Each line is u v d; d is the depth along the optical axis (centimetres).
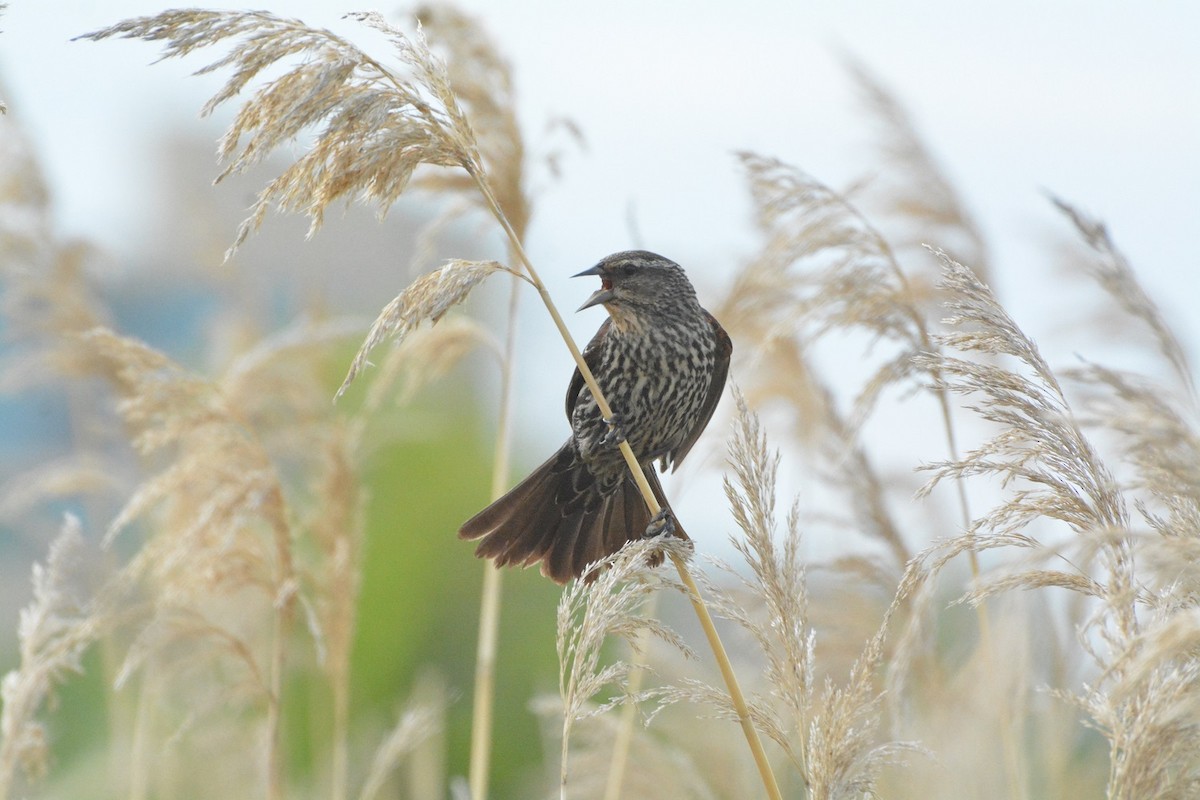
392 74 696
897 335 964
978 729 1030
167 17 648
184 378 999
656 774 1073
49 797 1322
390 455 1872
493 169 1095
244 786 1254
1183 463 563
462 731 1723
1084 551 544
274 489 1001
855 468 1083
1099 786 1053
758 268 1103
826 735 629
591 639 651
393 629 1769
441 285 676
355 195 688
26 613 959
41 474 1427
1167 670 574
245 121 668
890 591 1055
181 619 970
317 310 1360
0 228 1404
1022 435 642
